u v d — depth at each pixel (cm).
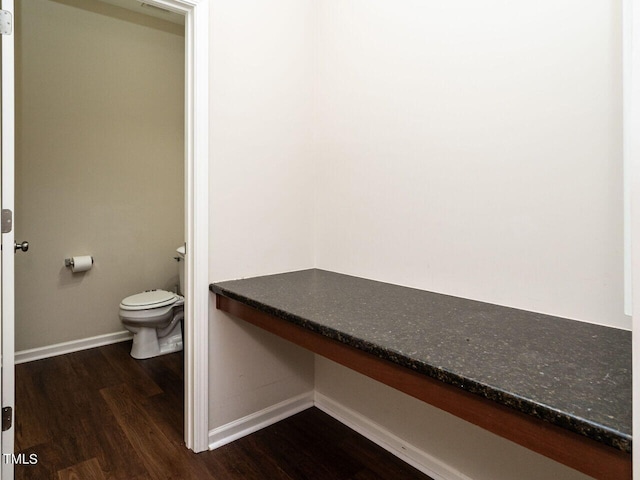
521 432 82
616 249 112
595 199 116
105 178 313
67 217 298
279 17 195
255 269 193
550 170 125
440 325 120
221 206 179
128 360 292
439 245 158
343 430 202
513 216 135
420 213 164
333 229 206
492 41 138
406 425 177
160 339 312
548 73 124
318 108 211
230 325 189
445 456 162
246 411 198
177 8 166
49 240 292
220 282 181
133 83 322
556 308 125
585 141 117
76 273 305
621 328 112
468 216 147
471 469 153
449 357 95
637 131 58
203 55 168
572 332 112
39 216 287
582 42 117
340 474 169
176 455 179
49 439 190
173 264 352
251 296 156
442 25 153
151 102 332
